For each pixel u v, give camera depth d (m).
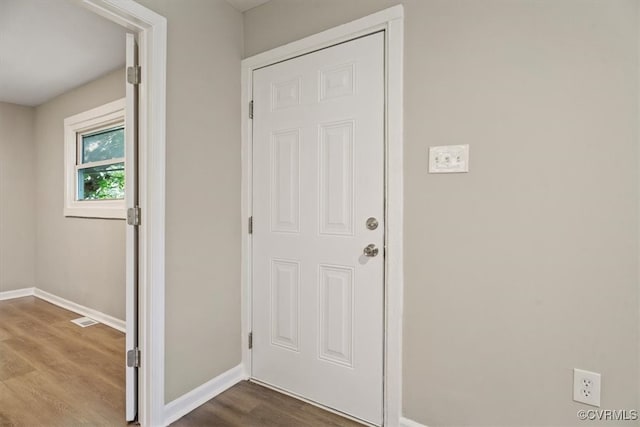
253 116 2.03
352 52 1.67
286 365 1.91
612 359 1.17
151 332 1.57
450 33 1.43
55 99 3.60
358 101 1.65
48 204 3.71
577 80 1.21
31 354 2.38
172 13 1.64
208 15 1.84
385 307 1.59
